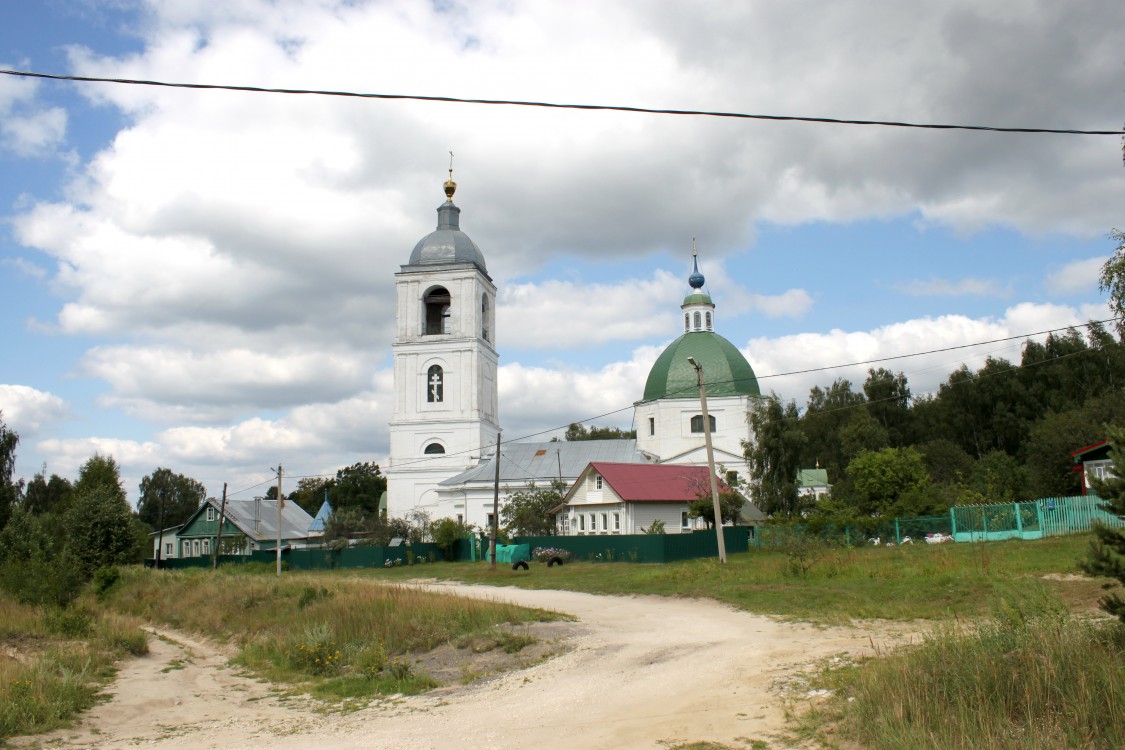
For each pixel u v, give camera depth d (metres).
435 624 23.44
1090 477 12.30
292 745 13.37
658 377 74.81
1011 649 11.66
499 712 14.51
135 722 16.86
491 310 83.44
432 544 62.03
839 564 30.70
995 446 80.19
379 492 122.69
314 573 53.62
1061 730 9.44
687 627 22.09
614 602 29.70
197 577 45.72
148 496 123.00
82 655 23.91
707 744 10.97
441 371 77.88
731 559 42.06
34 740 15.02
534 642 20.72
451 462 75.88
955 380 85.31
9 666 20.06
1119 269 27.17
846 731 10.69
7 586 34.19
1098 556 11.83
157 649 28.55
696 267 78.56
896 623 20.03
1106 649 11.13
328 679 20.70
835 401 98.44
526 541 54.91
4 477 68.50
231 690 20.31
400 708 16.03
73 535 51.56
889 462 57.97
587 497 58.19
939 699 10.59
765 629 20.64
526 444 77.81
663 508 56.94
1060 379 74.31
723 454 71.06
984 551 29.84
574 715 13.60
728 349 74.81
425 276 78.56
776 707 12.52
